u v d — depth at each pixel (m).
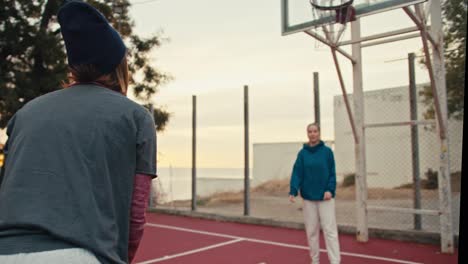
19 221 1.23
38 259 1.17
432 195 7.21
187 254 6.24
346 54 6.52
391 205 8.08
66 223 1.24
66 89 1.50
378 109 7.97
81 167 1.30
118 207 1.36
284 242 7.00
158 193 11.41
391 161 8.02
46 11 13.09
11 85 11.95
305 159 4.95
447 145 6.07
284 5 5.82
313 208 4.93
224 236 7.64
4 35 11.91
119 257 1.35
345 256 5.93
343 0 5.13
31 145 1.34
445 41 7.32
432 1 6.08
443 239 6.07
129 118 1.41
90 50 1.46
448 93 7.08
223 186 11.14
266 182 10.84
